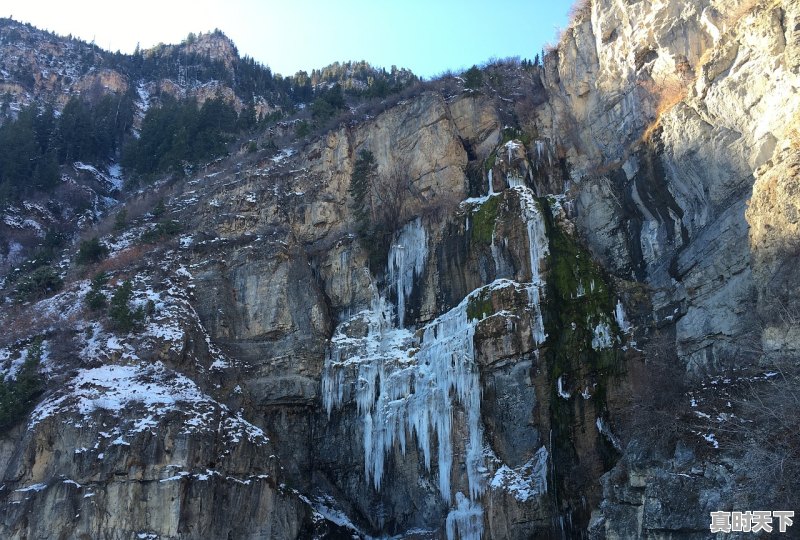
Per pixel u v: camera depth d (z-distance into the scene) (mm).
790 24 24906
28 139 62594
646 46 34188
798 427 18203
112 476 27047
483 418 30953
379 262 39625
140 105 94562
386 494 33375
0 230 53062
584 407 29031
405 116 45094
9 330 35688
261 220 43906
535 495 28297
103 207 61750
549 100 42531
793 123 23266
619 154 35500
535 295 32000
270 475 30172
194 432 28578
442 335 34531
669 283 29734
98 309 35781
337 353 36938
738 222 25922
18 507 26578
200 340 35250
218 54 115625
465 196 40594
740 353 24156
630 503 22453
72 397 29234
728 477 19297
